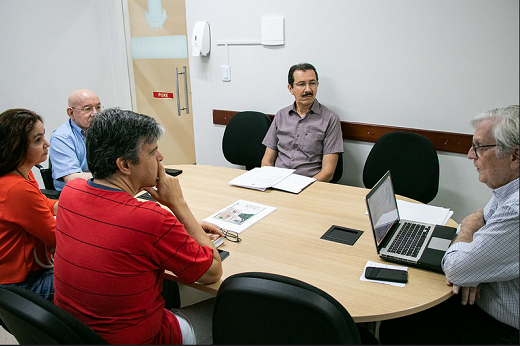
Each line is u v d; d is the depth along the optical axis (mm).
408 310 1196
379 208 1516
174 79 3850
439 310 1504
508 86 2330
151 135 1194
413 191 2369
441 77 2504
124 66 4082
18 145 1481
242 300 989
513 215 1143
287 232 1685
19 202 1481
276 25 2934
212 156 3627
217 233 1633
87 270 1117
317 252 1523
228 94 3342
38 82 3793
